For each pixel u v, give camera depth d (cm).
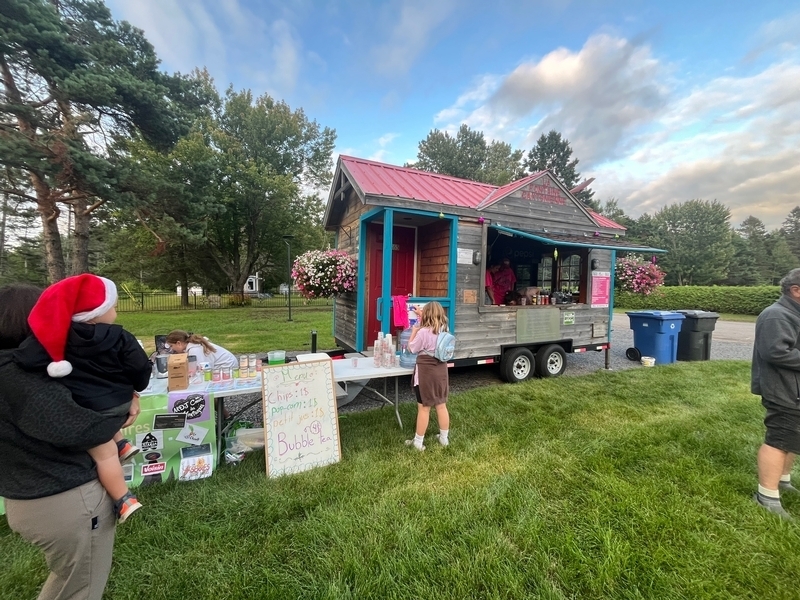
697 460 332
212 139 2208
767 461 262
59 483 134
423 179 636
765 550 223
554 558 216
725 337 1192
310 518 248
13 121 1055
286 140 2642
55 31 977
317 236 2589
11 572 203
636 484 293
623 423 419
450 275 548
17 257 2158
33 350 130
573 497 275
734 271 4278
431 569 206
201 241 1381
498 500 269
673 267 4103
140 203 1186
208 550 222
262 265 2706
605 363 711
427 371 351
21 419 126
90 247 2525
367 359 463
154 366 351
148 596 191
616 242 708
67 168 1016
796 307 254
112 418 144
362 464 322
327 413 333
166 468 300
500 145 3681
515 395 520
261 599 188
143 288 2742
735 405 481
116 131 1312
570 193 668
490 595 190
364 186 514
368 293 638
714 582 199
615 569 205
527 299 661
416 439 355
